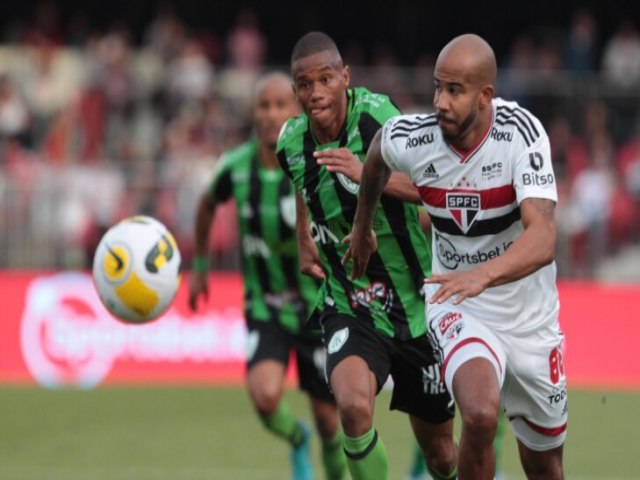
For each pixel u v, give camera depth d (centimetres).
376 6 7788
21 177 5506
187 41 7150
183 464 3494
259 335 3117
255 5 7794
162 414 4291
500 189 2133
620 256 5641
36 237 5484
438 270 2292
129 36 7700
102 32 7669
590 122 6150
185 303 4994
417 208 2445
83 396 4650
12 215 5472
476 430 2059
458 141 2130
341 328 2464
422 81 6525
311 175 2475
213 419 4200
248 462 3525
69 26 7706
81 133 6297
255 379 3042
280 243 3112
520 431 2334
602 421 4150
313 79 2400
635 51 6862
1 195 5472
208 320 4966
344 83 2450
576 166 5891
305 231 2564
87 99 6431
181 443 3803
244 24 7519
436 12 7756
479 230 2178
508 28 7725
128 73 6550
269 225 3109
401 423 4069
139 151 6134
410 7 7762
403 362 2480
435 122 2166
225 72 6806
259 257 3138
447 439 2548
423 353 2470
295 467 3131
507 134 2117
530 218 2062
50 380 4938
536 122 2123
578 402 4500
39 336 4975
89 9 7719
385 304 2464
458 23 7762
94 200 5538
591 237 5581
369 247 2325
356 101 2464
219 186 3228
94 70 6581
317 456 3672
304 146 2484
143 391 4744
